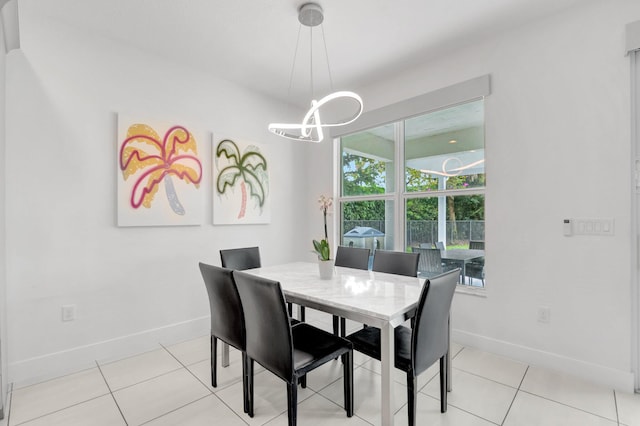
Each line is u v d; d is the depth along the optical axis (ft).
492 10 7.36
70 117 7.74
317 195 13.35
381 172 11.40
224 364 7.75
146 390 6.75
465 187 9.29
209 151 10.39
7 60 6.94
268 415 5.90
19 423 5.68
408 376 5.15
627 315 6.61
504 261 8.22
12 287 6.96
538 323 7.70
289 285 6.90
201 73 10.23
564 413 5.87
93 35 8.12
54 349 7.46
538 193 7.70
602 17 6.86
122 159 8.46
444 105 9.24
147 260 8.98
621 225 6.67
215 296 6.43
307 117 7.04
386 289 6.56
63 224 7.63
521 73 7.94
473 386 6.80
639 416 5.76
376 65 9.95
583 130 7.10
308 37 8.46
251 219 11.47
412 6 7.22
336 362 8.05
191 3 7.09
